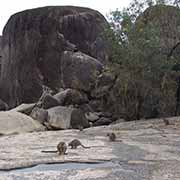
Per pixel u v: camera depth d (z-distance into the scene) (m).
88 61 30.53
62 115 25.59
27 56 37.53
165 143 13.56
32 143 14.08
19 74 38.03
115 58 24.42
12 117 23.69
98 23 36.72
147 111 25.16
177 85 24.47
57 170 8.86
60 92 29.77
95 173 8.46
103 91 28.08
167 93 24.31
